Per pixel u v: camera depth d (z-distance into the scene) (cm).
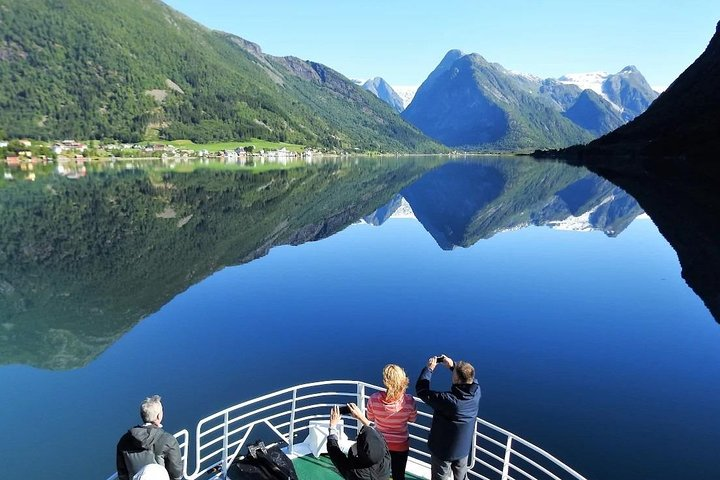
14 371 1808
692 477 1109
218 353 1888
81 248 4222
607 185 9056
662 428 1321
